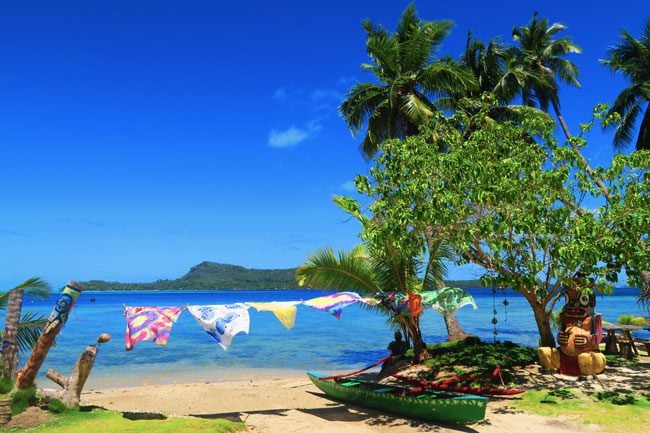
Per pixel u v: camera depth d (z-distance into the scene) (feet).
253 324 143.74
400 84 76.89
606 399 38.14
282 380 59.67
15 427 29.66
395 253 54.80
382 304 51.31
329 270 57.98
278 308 36.94
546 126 45.60
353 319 167.53
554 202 42.24
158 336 32.89
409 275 56.85
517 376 45.93
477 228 38.81
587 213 40.83
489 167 41.04
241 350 86.89
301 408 43.11
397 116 79.46
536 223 37.88
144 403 46.44
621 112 94.89
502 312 188.03
